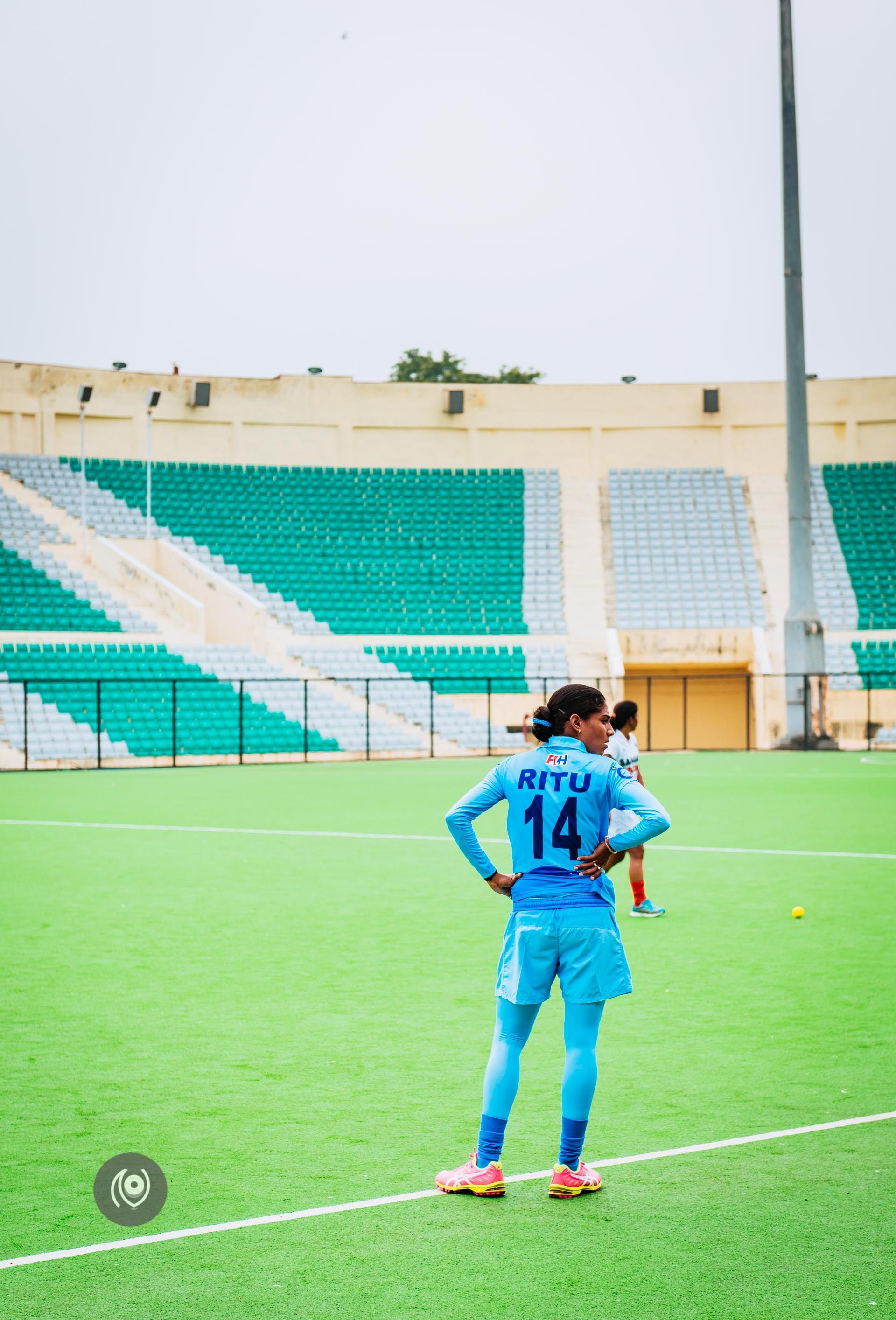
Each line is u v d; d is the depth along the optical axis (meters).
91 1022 8.04
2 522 43.91
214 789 27.38
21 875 14.50
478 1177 5.22
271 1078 6.84
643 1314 4.17
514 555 49.34
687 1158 5.62
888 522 50.09
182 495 48.88
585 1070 5.18
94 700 37.69
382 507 50.53
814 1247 4.68
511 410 52.88
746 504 51.41
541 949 5.19
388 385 52.53
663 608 47.38
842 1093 6.52
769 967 9.63
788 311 39.72
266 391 51.47
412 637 45.22
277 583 46.72
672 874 14.41
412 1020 8.09
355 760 39.38
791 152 39.19
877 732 43.50
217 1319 4.15
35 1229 4.89
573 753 5.38
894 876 14.15
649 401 52.66
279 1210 5.07
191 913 12.07
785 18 39.06
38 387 48.34
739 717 48.69
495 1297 4.30
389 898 12.94
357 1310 4.21
